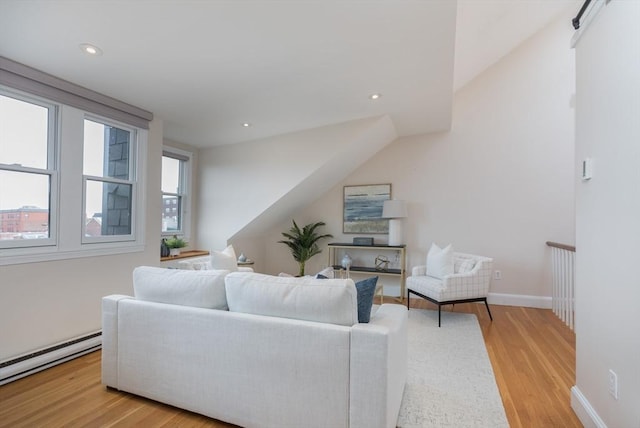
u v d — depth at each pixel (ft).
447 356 8.94
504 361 8.61
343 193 17.62
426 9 6.24
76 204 9.30
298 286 5.68
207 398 5.96
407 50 7.77
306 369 5.26
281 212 16.97
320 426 5.19
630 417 4.43
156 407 6.39
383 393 4.81
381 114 12.62
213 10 6.09
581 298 6.12
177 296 6.45
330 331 5.11
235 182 15.70
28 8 5.86
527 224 14.40
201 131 13.93
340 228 17.69
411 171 16.25
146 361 6.52
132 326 6.66
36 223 8.52
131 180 11.15
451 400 6.70
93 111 9.67
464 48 12.77
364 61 8.29
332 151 13.53
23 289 8.13
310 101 10.93
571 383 7.44
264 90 9.91
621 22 4.68
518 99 14.62
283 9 6.14
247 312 5.93
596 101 5.48
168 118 12.26
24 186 8.31
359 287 5.86
